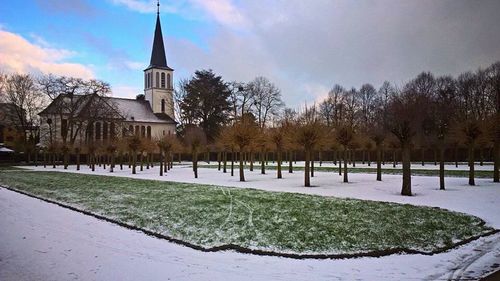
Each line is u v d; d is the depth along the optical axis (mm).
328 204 14164
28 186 23188
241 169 26297
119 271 7430
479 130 22172
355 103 75250
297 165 49906
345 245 9281
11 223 12039
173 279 7004
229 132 29812
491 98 42281
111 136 54562
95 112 59094
